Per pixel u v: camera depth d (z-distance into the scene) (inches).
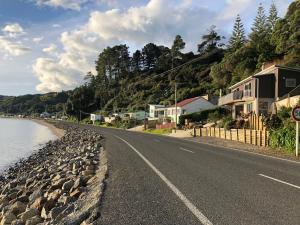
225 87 3191.4
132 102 4918.8
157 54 6264.8
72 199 409.4
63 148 1508.4
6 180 908.6
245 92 1888.5
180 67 4936.0
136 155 776.3
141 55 6412.4
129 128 3380.9
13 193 612.4
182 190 391.9
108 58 6604.3
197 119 2610.7
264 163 634.2
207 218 282.5
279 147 939.3
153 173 515.2
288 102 1432.1
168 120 2974.9
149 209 313.6
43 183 623.8
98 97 6328.7
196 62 4849.9
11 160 1396.4
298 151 819.4
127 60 6565.0
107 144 1161.4
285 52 2502.5
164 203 334.6
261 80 1763.0
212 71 3233.3
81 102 6220.5
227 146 1101.7
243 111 2025.1
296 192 378.0
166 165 602.9
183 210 308.0
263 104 1756.9
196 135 1787.6
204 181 446.0
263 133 1046.4
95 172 589.3
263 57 2623.0
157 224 269.4
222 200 343.3
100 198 360.8
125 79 6112.2
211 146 1076.5
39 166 1016.9
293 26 2503.7
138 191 391.9
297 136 800.3
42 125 5270.7
